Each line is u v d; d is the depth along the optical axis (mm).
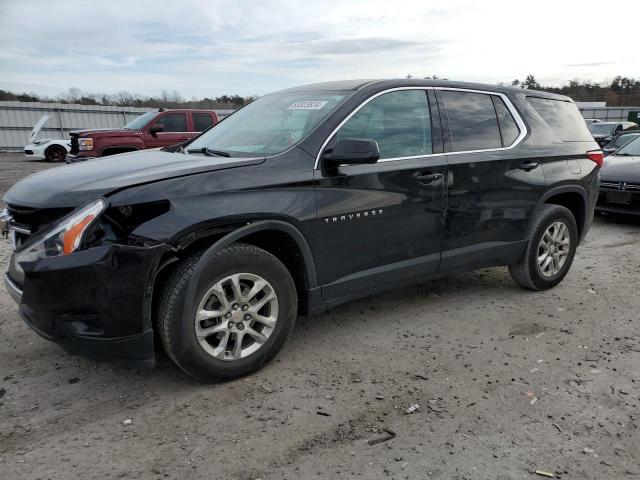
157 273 2998
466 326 4191
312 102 3896
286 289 3363
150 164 3418
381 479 2424
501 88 4711
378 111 3822
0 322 4102
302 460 2553
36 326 2891
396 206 3756
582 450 2648
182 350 3008
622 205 7926
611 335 4039
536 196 4668
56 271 2717
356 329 4117
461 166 4109
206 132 4477
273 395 3133
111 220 2857
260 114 4195
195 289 2975
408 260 3930
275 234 3393
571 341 3928
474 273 5582
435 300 4766
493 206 4359
